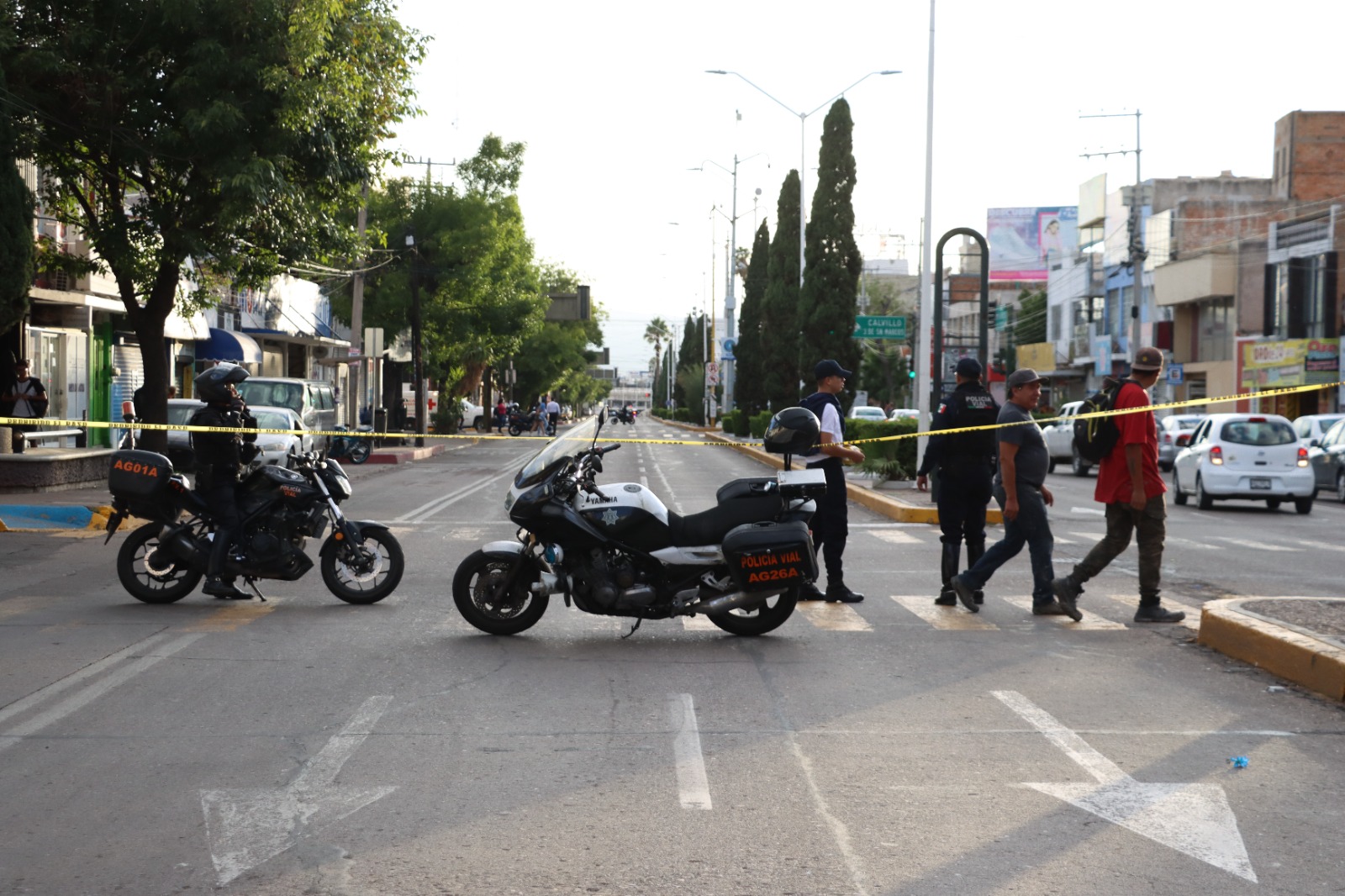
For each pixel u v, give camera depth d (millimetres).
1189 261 52156
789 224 52125
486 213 47688
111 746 6184
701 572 9031
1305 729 6660
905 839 4914
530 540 9172
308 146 18125
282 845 4828
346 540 10477
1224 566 14102
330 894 4344
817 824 5090
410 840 4887
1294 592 11922
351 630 9406
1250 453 22734
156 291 18859
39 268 21094
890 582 12391
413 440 45094
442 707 7023
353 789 5516
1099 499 10047
